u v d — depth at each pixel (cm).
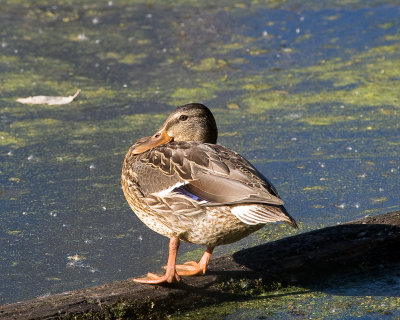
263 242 876
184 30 1786
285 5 1972
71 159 1145
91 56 1620
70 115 1334
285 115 1334
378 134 1238
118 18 1864
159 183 721
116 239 895
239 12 1916
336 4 1975
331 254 786
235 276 742
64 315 652
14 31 1753
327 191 1023
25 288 779
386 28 1788
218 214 674
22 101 1379
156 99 1408
